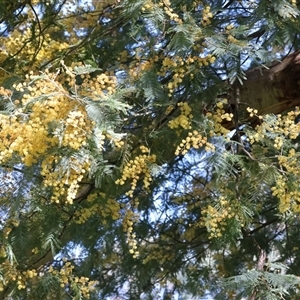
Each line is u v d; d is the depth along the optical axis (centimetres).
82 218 321
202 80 288
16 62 362
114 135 223
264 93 330
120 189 319
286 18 267
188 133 277
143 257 479
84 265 470
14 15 382
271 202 410
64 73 278
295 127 270
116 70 296
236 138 316
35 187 270
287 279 256
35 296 327
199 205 421
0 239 286
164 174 426
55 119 219
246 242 437
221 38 250
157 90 262
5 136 217
